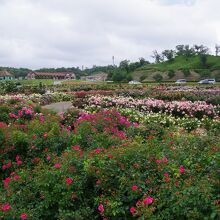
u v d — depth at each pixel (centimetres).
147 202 412
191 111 1480
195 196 395
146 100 1711
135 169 479
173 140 638
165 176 454
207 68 9669
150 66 10850
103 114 873
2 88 2983
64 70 13250
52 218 459
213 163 458
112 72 8356
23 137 694
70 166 502
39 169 550
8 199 486
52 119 880
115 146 591
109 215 438
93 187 488
